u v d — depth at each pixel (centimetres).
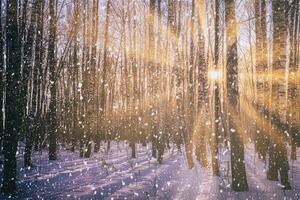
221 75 2108
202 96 1644
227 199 822
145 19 2545
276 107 1047
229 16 990
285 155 976
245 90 3591
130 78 2589
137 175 1190
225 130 2025
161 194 873
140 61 2617
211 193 896
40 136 2150
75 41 2214
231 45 985
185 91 2269
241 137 952
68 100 2839
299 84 1838
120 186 967
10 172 887
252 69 2989
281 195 871
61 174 1184
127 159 1789
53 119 1686
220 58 2092
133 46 2433
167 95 2520
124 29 2445
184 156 2105
